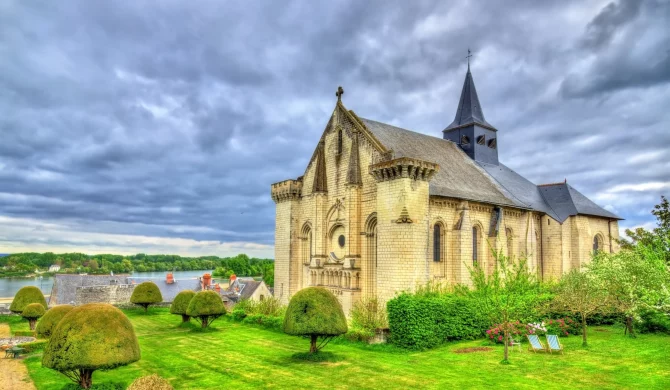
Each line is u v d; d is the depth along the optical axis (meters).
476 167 54.59
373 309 36.47
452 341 33.66
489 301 28.69
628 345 30.78
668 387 21.28
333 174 45.75
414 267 36.12
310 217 48.91
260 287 87.62
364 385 22.62
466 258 40.78
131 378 24.52
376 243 41.34
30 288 49.47
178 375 25.16
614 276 32.69
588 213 54.84
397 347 31.39
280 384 23.08
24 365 27.73
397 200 36.94
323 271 44.97
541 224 53.75
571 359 27.20
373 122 47.31
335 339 34.06
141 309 55.56
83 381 21.86
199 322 45.06
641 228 46.50
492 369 25.28
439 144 54.38
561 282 38.66
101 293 60.66
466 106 59.78
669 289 28.23
